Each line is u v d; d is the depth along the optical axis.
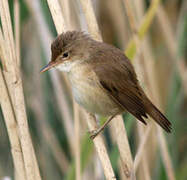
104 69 7.12
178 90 9.38
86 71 7.08
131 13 7.61
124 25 9.90
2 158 10.20
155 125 8.46
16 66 6.17
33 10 8.63
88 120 7.18
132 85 7.34
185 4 9.66
